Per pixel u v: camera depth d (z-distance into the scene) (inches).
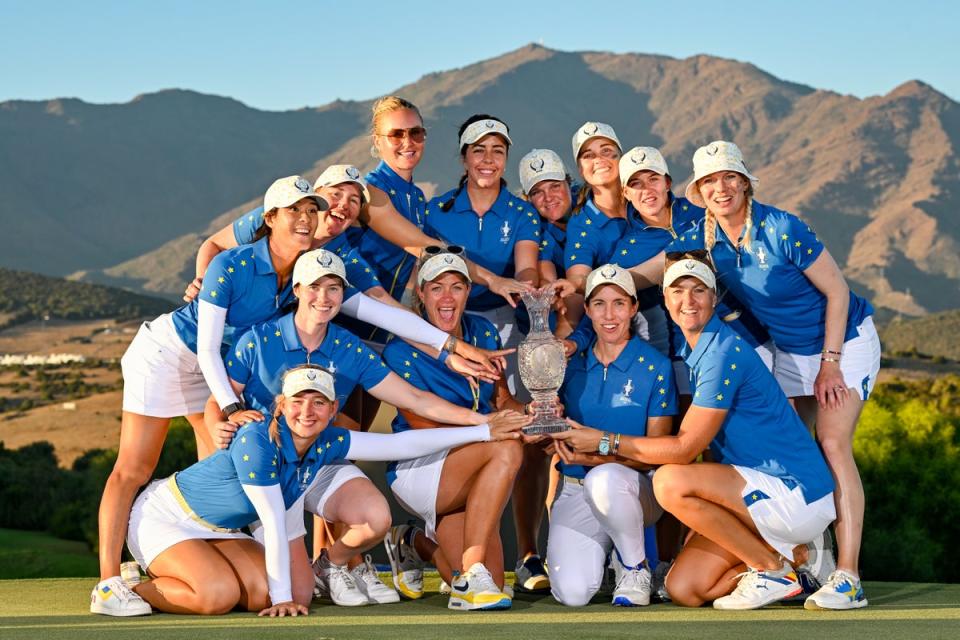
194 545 217.2
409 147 272.4
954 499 1496.1
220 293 225.3
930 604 223.9
